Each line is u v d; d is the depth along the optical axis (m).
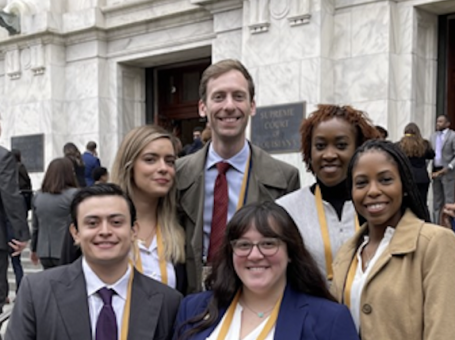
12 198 5.63
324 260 3.12
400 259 2.54
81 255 3.21
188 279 3.51
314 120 3.25
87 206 2.80
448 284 2.38
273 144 9.83
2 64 14.70
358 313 2.58
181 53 12.48
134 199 3.41
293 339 2.46
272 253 2.55
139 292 2.90
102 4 13.41
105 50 13.39
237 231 2.58
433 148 9.19
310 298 2.60
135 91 13.76
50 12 13.50
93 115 13.29
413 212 2.71
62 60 13.73
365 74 9.24
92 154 11.84
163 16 12.22
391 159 2.64
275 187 3.71
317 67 9.36
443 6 9.09
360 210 2.71
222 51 10.98
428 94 9.44
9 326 2.78
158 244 3.38
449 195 8.92
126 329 2.80
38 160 13.69
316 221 3.22
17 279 8.40
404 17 9.12
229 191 3.64
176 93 13.88
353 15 9.38
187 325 2.69
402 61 9.14
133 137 3.38
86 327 2.73
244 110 3.52
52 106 13.53
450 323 2.31
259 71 10.03
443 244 2.46
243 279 2.59
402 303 2.45
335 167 3.18
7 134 14.38
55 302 2.76
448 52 9.59
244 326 2.60
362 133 3.20
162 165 3.34
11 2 14.20
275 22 9.86
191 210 3.59
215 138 3.65
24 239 5.77
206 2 11.03
